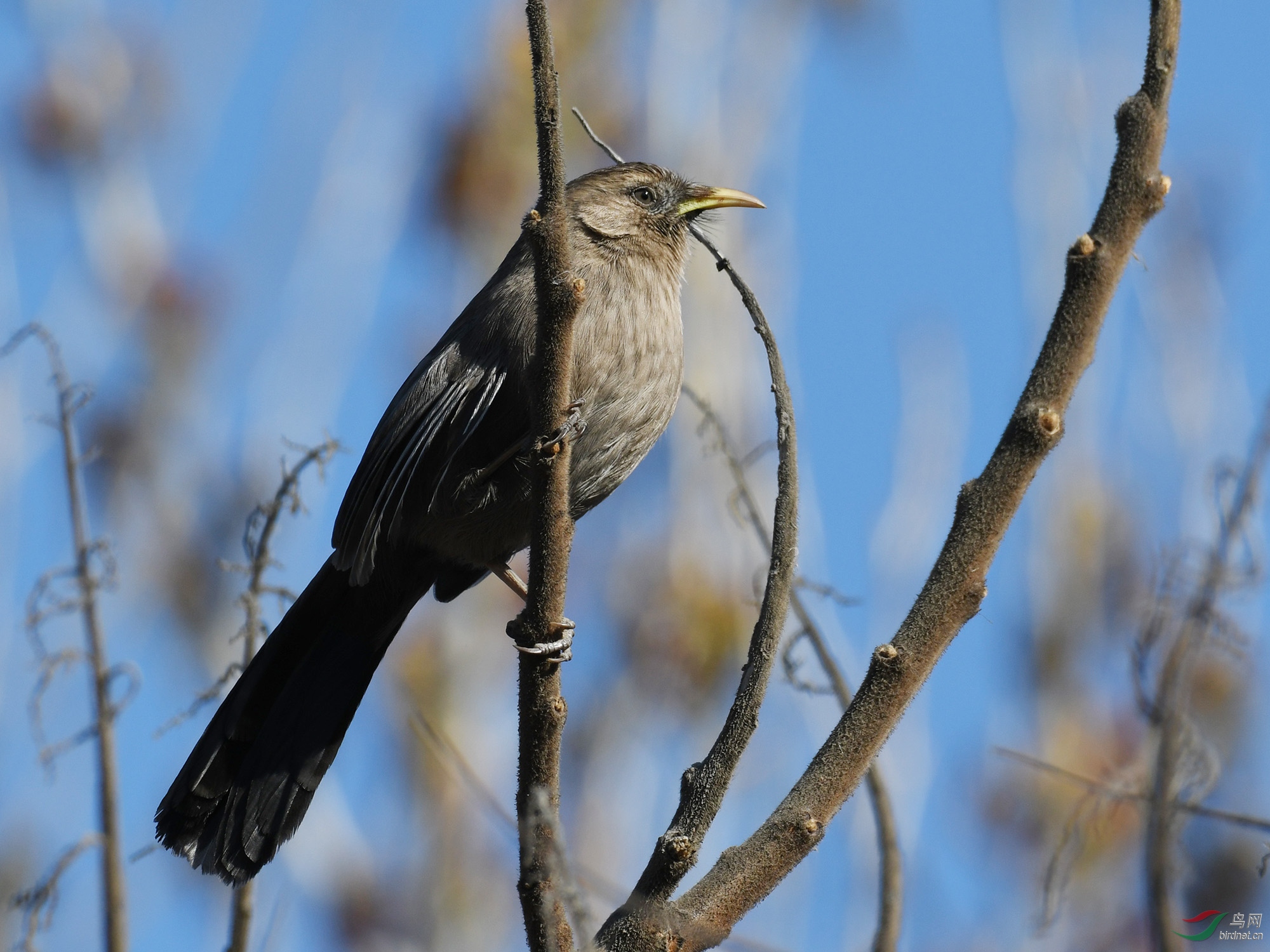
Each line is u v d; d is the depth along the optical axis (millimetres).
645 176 9820
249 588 7641
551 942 5180
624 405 8930
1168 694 4359
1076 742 12852
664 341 9164
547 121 5629
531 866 5281
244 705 8625
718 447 7023
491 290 9062
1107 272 4426
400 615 9258
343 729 8812
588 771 13688
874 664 4734
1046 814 12055
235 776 8484
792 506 5164
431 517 8945
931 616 4676
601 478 9102
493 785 14625
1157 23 4414
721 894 4750
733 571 14164
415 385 8883
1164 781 4281
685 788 4969
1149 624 4605
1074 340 4484
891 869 5703
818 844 4773
